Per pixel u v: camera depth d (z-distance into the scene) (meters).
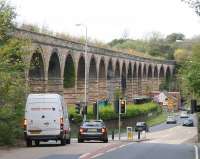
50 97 37.75
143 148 33.31
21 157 26.42
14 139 38.38
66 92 84.12
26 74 47.91
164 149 32.62
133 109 112.00
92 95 97.19
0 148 33.91
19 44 39.34
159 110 145.50
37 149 32.62
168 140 74.62
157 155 27.91
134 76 134.88
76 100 85.88
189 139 77.62
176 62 173.38
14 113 38.59
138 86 139.38
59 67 76.62
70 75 84.19
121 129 100.81
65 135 38.62
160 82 164.62
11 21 39.91
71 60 83.44
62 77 77.44
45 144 41.03
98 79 100.19
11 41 38.72
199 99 65.44
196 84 62.88
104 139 50.16
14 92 39.09
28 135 37.31
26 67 40.75
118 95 109.81
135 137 80.19
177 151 31.05
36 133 37.38
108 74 108.62
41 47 68.31
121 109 66.44
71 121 75.69
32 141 39.72
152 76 154.50
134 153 29.00
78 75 89.12
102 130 50.06
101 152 29.31
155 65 156.88
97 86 98.56
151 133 100.25
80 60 88.88
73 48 83.12
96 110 80.19
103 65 104.38
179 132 102.62
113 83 110.19
